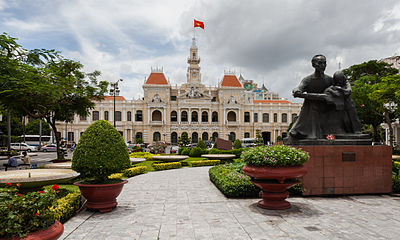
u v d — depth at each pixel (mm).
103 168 7285
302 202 7957
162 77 67875
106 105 63844
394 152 25375
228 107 67625
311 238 5184
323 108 9516
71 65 21109
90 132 7531
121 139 7980
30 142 56906
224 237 5301
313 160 8625
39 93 15398
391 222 6121
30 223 3555
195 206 7762
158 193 9695
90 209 7336
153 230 5750
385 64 37688
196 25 69750
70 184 10680
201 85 70562
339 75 9250
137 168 15250
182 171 16875
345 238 5180
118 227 5961
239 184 8805
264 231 5602
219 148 28953
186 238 5273
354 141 8953
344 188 8719
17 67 13719
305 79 9562
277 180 7086
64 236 5406
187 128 66250
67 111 22984
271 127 70375
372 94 24422
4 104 16969
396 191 9023
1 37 12766
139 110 65375
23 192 7391
